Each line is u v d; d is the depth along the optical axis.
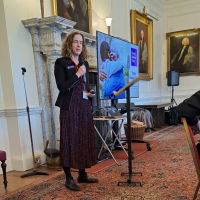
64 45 2.16
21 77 2.99
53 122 3.36
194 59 7.14
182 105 1.37
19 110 2.89
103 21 4.75
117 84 3.83
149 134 5.03
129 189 2.14
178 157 3.10
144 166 2.80
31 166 3.02
